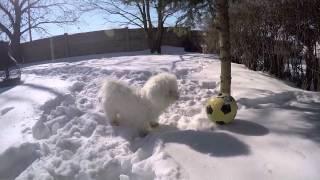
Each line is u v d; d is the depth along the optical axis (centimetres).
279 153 134
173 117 186
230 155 135
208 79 259
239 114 177
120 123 176
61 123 182
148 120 171
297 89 240
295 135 148
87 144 158
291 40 276
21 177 139
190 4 227
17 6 679
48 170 141
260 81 257
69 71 298
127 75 267
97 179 138
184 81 252
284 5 272
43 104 202
